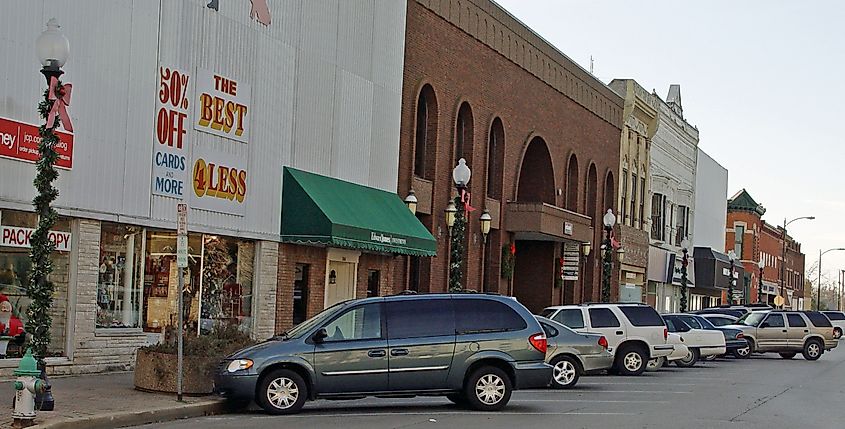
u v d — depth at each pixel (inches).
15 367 694.5
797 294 5029.5
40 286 564.1
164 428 565.0
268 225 965.2
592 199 2050.9
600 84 2041.1
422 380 668.1
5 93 672.4
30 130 692.7
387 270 1209.4
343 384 652.1
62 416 546.3
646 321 1107.9
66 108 711.1
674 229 2628.0
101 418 552.4
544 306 1849.2
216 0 883.4
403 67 1242.6
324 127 1063.0
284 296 995.3
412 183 1279.5
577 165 1936.5
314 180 1029.8
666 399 822.5
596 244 2052.2
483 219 1224.8
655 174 2455.7
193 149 857.5
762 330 1612.9
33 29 692.1
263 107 953.5
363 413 665.6
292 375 645.3
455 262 1065.5
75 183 728.3
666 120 2536.9
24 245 708.0
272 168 970.1
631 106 2214.6
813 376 1187.3
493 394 685.3
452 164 1398.9
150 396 654.5
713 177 3122.5
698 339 1320.1
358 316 666.8
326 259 1067.3
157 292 833.5
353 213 1040.2
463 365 675.4
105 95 755.4
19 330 705.6
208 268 893.8
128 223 784.9
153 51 806.5
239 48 916.6
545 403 758.5
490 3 1496.1
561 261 1863.9
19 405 509.4
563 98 1844.2
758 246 3831.2
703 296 3043.8
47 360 721.0
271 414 642.2
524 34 1637.6
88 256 749.3
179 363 644.1
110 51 759.7
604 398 815.7
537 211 1604.3
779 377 1152.8
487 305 690.2
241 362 639.8
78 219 738.2
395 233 1100.5
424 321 675.4
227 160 901.8
